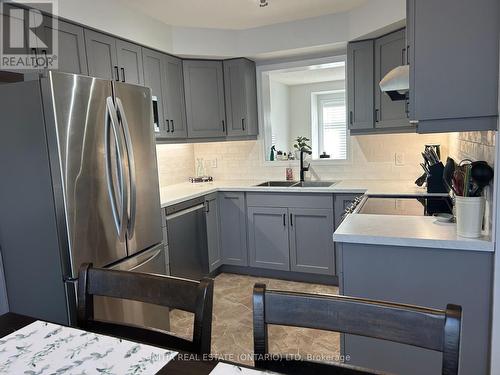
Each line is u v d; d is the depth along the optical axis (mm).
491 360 1502
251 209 3535
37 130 1878
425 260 1575
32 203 1964
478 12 1418
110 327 1164
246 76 3711
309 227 3312
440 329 808
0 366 913
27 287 2064
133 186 2240
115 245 2154
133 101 2297
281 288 3322
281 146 6723
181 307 1038
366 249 1657
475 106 1459
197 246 3314
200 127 3689
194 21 3281
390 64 2963
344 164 3709
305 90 6898
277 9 3070
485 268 1499
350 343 1711
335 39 3234
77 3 2408
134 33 2916
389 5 2703
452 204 2318
